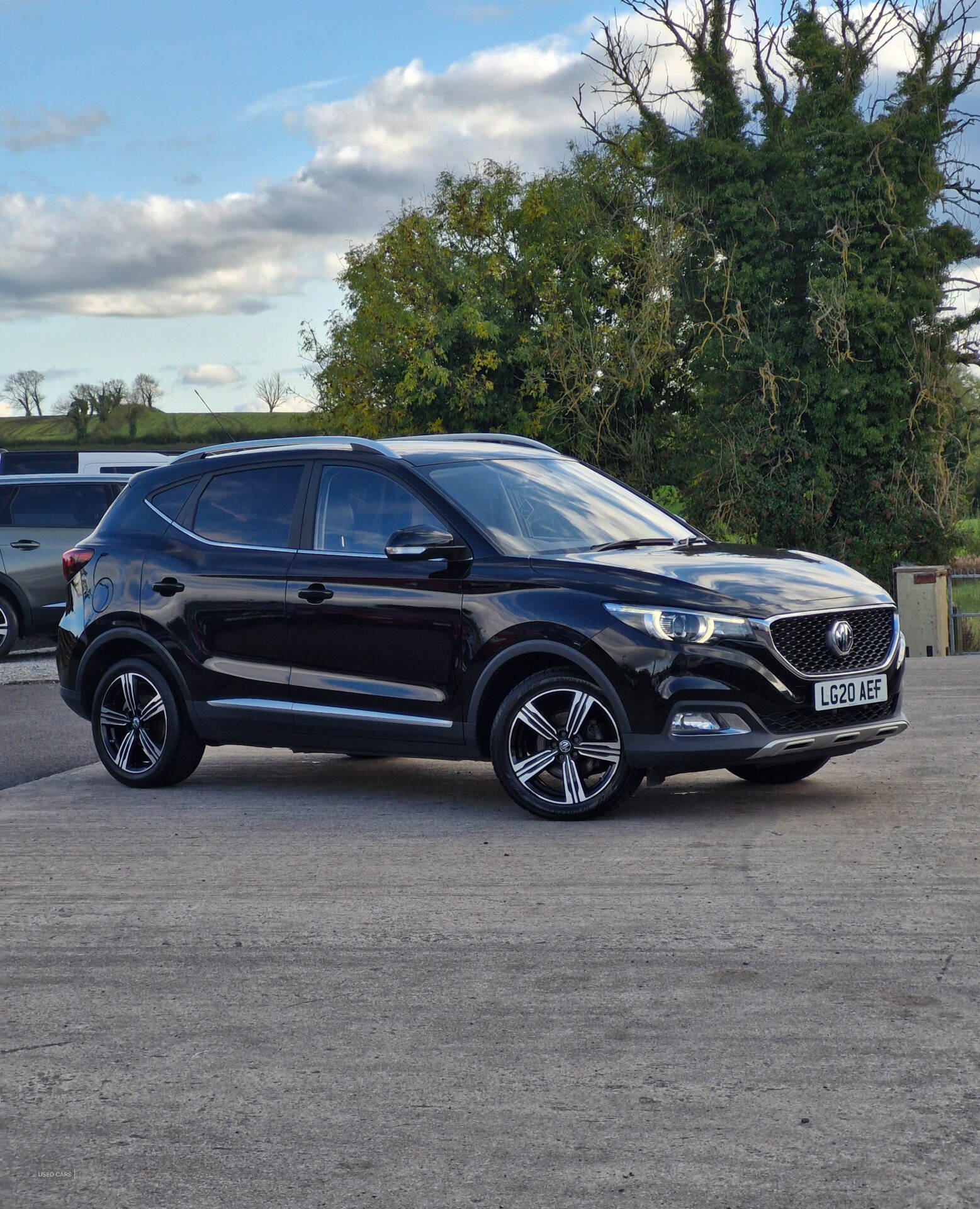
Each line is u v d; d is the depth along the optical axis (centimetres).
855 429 2875
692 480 3162
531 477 759
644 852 596
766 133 3008
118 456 2341
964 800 682
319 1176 304
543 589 664
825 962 438
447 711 691
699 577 654
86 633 834
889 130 2798
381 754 725
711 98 3027
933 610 1783
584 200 3431
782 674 630
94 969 463
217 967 461
